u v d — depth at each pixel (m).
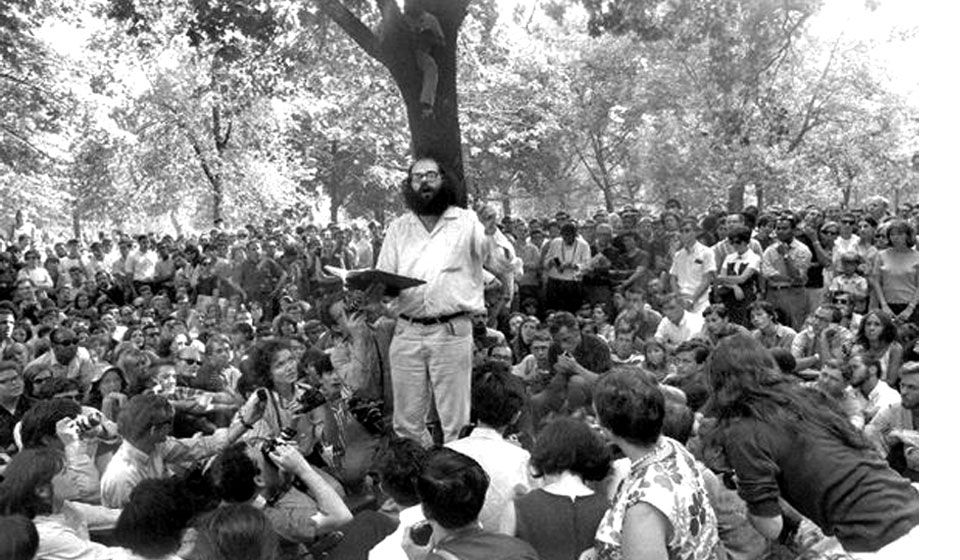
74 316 13.59
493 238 5.88
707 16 15.05
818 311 9.09
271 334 10.64
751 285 11.70
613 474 4.21
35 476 4.20
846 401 6.82
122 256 20.23
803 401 3.36
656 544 3.08
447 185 5.84
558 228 14.73
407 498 3.91
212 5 13.13
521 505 3.74
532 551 3.22
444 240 5.82
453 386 5.90
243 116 35.28
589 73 35.47
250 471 4.40
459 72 18.89
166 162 35.94
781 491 3.38
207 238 21.64
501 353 8.23
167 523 3.77
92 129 30.50
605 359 7.74
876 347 7.78
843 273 11.27
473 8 16.83
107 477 5.22
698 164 32.53
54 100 28.97
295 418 6.03
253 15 13.15
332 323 9.09
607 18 14.41
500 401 4.42
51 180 36.97
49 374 7.49
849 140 31.59
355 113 27.05
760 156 27.31
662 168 35.56
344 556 4.42
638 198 47.78
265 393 5.94
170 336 9.88
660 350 8.58
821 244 12.25
